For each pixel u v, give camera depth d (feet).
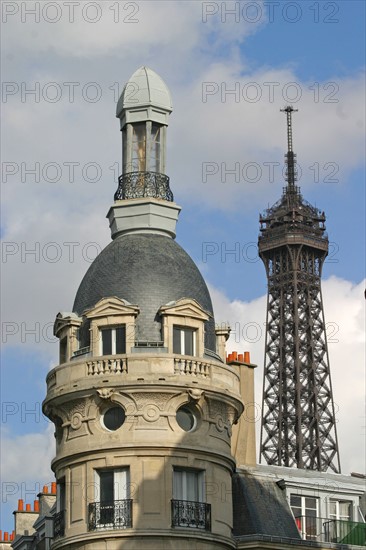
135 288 349.61
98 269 357.00
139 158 371.76
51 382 349.41
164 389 337.31
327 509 385.09
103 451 336.90
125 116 373.40
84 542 333.62
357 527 378.73
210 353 350.23
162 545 330.75
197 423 342.64
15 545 445.37
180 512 333.42
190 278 355.77
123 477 336.90
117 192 370.12
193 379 339.98
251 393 395.34
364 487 393.70
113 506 333.42
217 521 338.75
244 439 389.80
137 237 360.89
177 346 345.31
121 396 338.13
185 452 337.93
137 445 334.85
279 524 369.71
